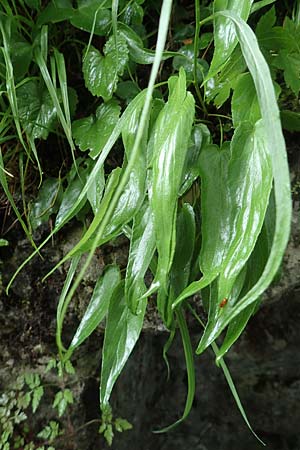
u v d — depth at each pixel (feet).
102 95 2.77
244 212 2.30
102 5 2.79
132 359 3.30
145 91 2.49
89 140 2.79
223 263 2.27
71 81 3.12
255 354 3.30
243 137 2.34
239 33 2.24
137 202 2.42
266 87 2.11
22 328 3.17
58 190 3.01
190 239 2.57
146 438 3.50
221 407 3.54
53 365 3.18
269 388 3.46
